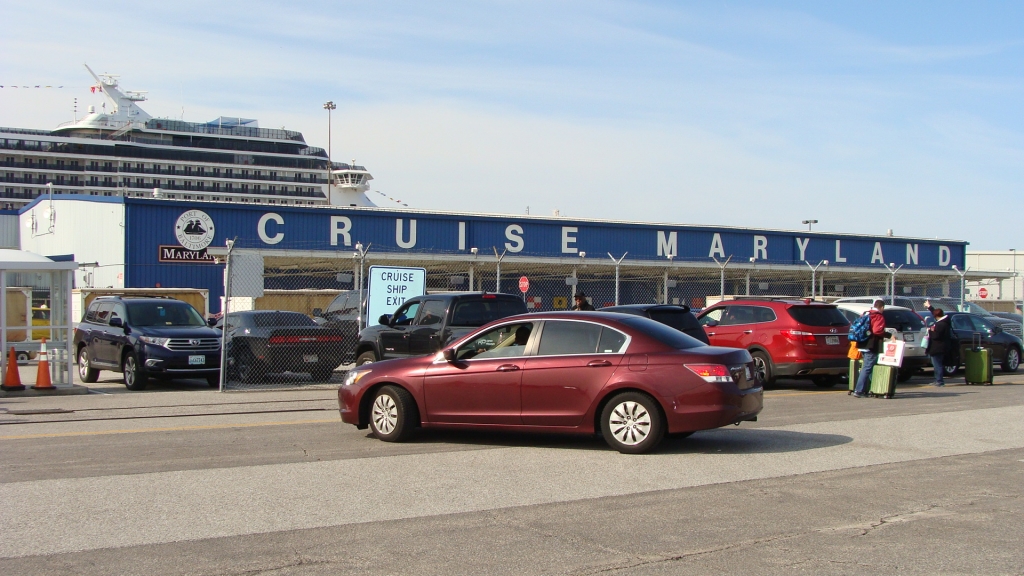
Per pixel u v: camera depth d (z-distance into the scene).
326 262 39.38
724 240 49.00
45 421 11.90
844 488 7.72
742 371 9.49
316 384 17.80
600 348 9.59
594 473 8.35
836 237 51.88
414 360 10.27
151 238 38.09
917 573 5.34
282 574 5.29
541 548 5.84
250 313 18.28
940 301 27.69
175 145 94.94
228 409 13.41
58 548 5.83
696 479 8.09
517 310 15.98
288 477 8.11
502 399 9.73
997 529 6.36
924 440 10.41
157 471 8.36
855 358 16.03
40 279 17.30
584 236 45.72
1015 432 11.08
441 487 7.71
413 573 5.31
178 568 5.41
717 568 5.43
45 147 91.69
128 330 17.20
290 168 97.38
